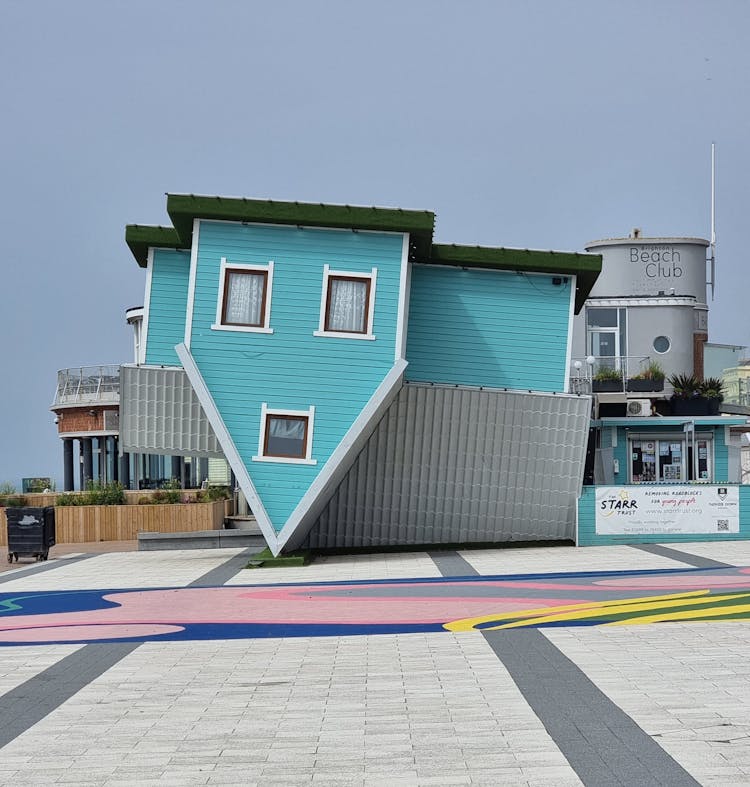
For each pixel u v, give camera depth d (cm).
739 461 3597
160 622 1647
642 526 2720
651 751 809
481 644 1336
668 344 4053
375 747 865
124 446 2708
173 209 2470
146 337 2698
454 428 2728
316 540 2816
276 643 1417
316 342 2494
